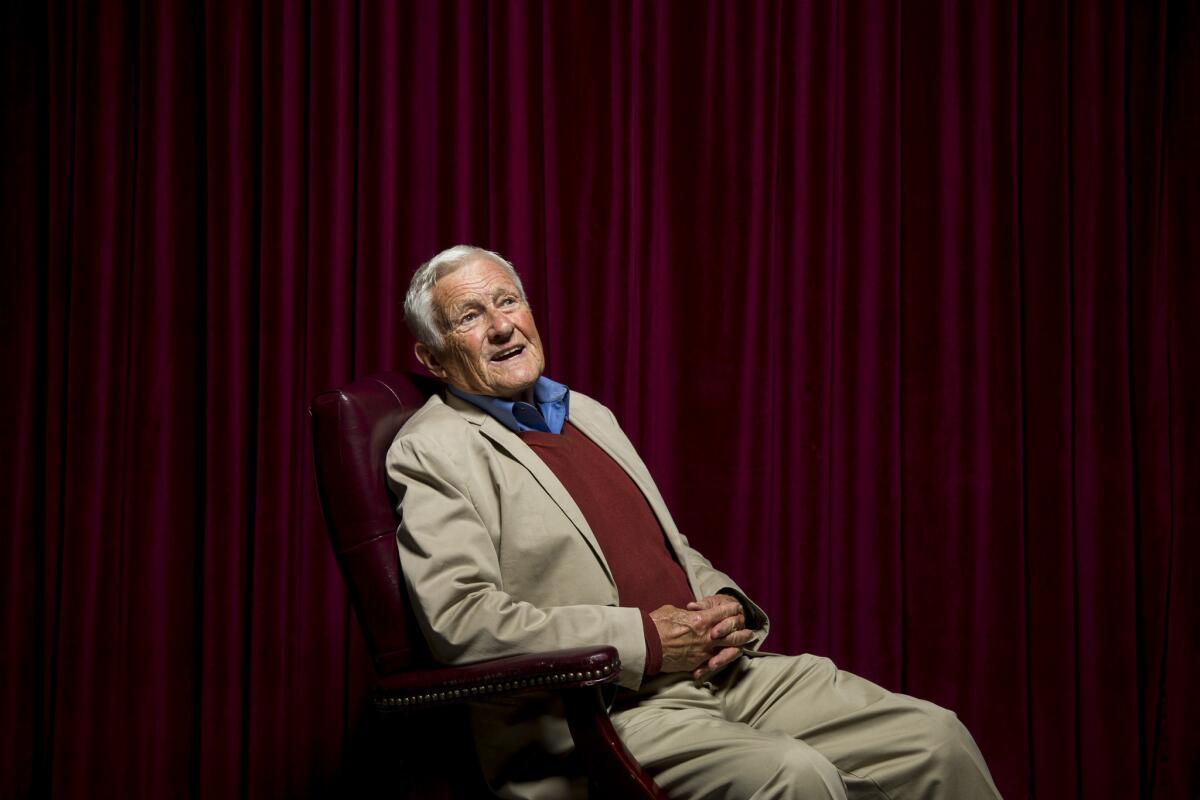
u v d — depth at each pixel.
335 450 1.46
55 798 2.07
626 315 2.20
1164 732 2.24
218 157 2.12
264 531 2.11
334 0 2.14
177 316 2.14
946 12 2.27
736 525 2.21
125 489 2.12
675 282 2.26
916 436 2.29
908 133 2.29
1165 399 2.27
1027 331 2.29
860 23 2.26
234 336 2.12
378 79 2.15
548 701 1.39
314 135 2.14
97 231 2.11
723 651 1.48
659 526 1.70
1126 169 2.29
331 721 2.13
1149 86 2.28
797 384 2.25
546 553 1.49
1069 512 2.25
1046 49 2.27
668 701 1.46
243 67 2.15
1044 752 2.25
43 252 2.16
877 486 2.25
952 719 1.43
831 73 2.24
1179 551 2.28
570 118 2.21
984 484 2.25
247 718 2.13
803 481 2.24
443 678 1.26
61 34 2.14
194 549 2.15
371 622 1.41
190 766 2.12
